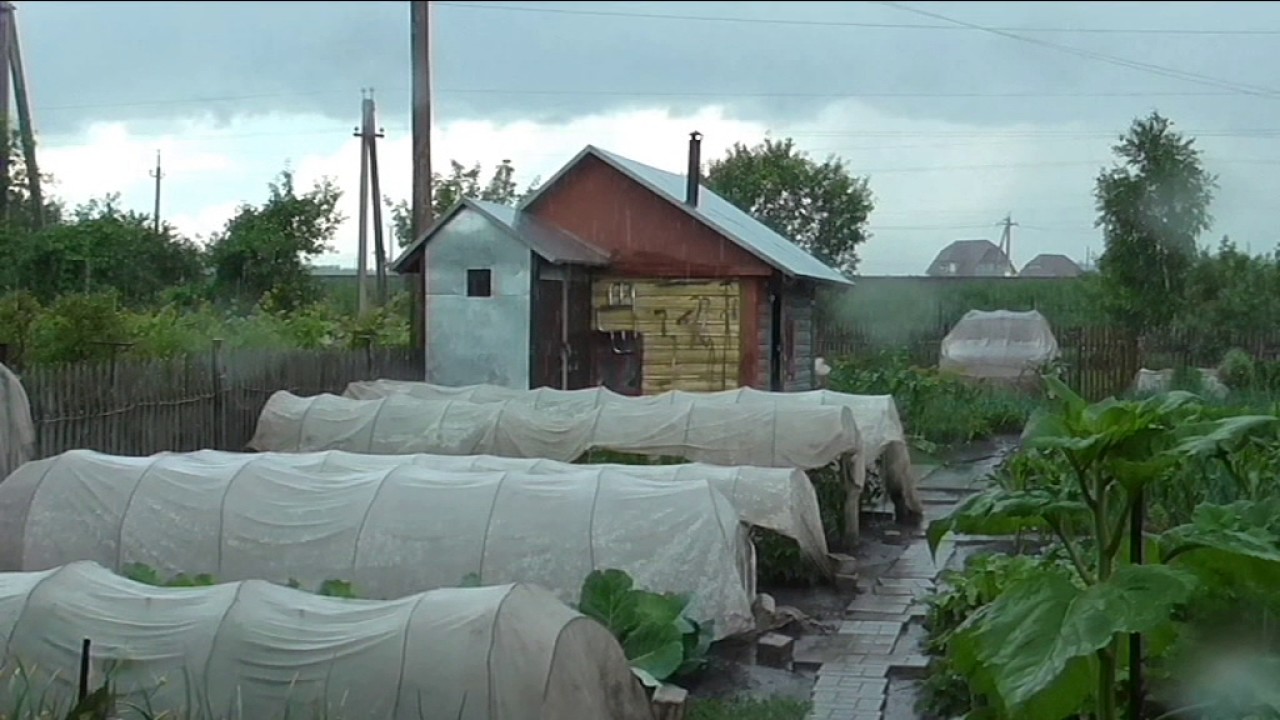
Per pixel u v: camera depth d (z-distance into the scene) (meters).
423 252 19.00
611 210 20.59
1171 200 12.77
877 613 10.29
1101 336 16.98
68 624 6.42
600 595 8.15
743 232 20.97
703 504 9.33
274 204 28.23
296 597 6.65
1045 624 4.27
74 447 11.74
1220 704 4.65
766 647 8.84
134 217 24.08
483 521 9.31
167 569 9.41
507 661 6.07
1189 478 7.42
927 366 27.89
